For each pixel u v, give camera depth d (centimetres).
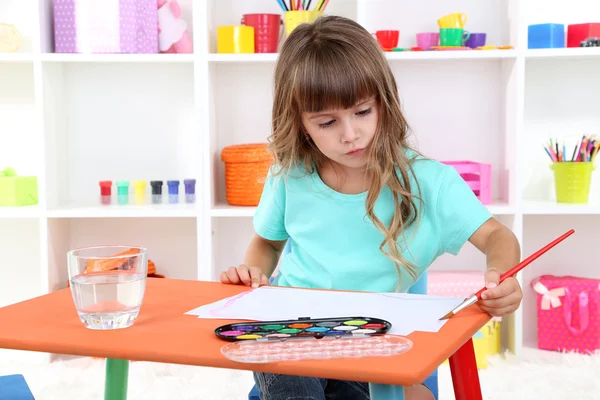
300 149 130
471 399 93
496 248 112
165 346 72
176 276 254
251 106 246
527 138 242
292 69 119
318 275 129
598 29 221
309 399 94
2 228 254
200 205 224
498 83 241
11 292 256
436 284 220
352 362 65
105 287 79
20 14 245
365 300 93
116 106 249
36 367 214
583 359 216
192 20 243
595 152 226
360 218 126
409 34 241
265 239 142
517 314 221
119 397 102
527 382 195
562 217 244
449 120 243
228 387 192
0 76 247
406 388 106
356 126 113
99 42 223
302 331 75
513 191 220
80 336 76
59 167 240
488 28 240
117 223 253
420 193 125
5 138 249
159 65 247
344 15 242
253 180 231
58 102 239
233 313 86
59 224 238
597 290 223
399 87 243
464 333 76
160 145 250
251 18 228
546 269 246
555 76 240
